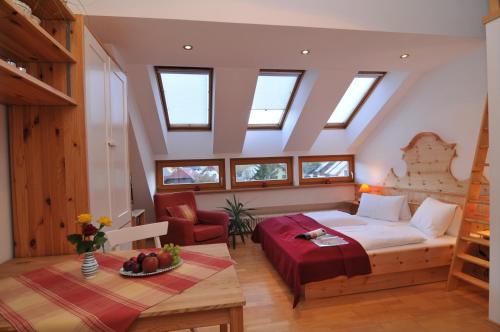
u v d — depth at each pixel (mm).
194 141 4535
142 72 3062
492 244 2088
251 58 2805
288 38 2395
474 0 2574
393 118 4195
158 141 4188
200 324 1027
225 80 3297
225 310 1041
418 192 3719
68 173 1622
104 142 1922
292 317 2238
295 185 4941
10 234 1584
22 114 1600
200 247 1669
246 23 2121
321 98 3830
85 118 1626
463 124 3107
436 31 2469
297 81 3936
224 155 4703
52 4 1480
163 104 3928
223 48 2543
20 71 1102
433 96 3484
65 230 1628
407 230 3068
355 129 4785
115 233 1646
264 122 4645
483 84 2871
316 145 4961
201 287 1117
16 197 1598
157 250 1625
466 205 2600
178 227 3406
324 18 2240
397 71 3777
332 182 5184
